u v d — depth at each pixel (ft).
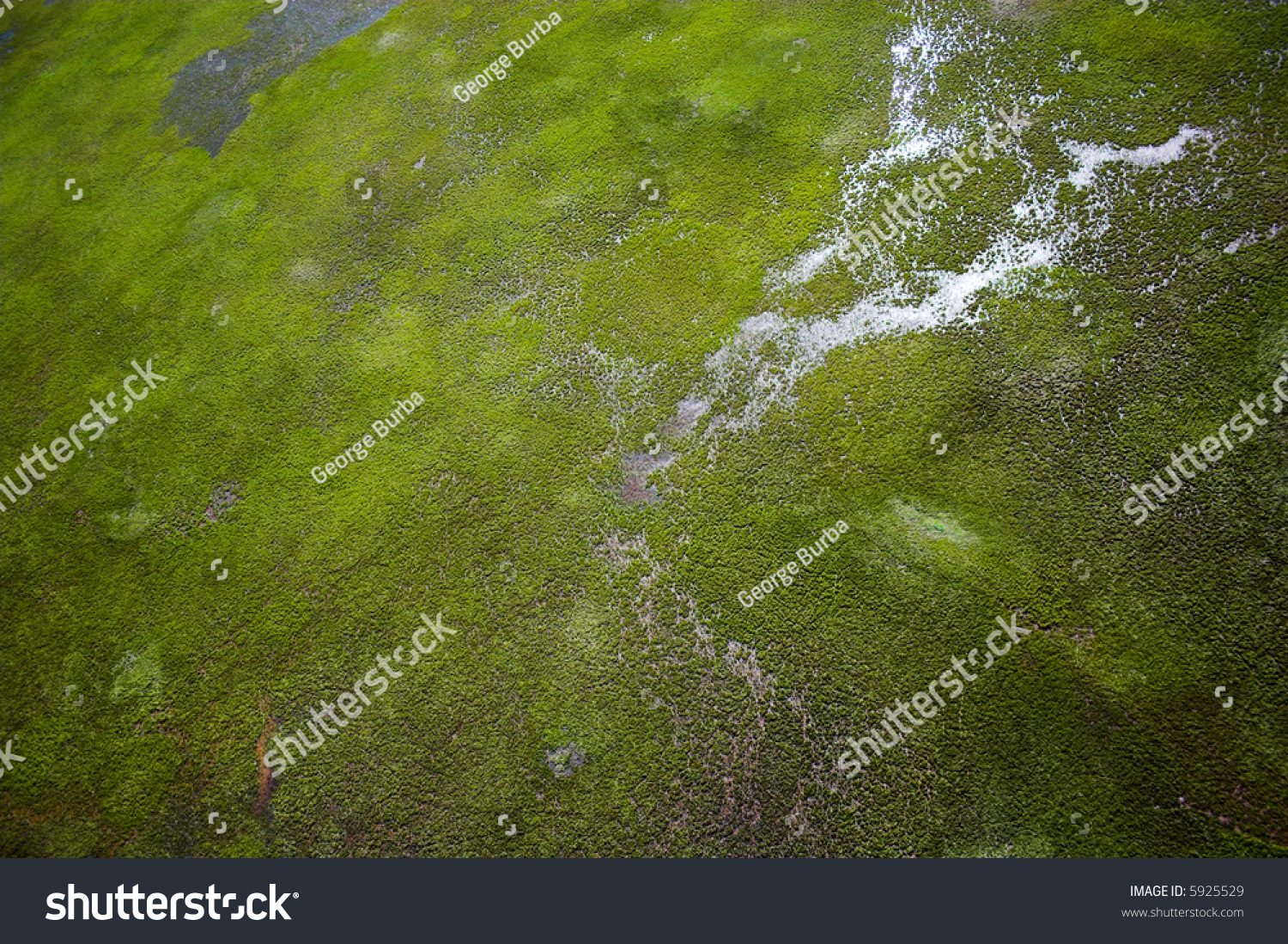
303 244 48.19
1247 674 27.89
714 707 30.09
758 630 31.50
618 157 48.73
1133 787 26.71
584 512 35.63
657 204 46.06
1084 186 41.14
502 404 39.70
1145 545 30.91
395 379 41.50
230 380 42.91
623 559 34.09
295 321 44.70
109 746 32.32
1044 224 40.37
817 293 40.70
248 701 32.63
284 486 38.47
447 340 42.57
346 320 44.32
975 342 37.52
